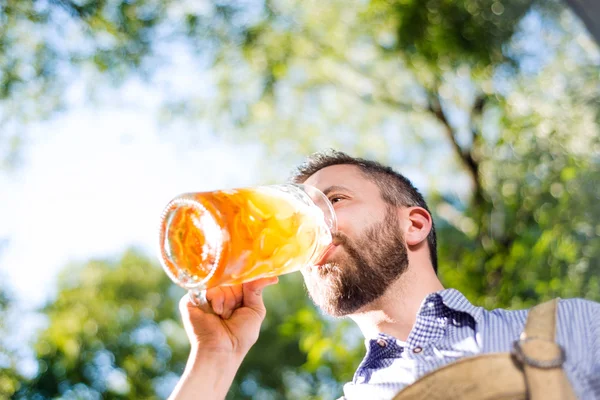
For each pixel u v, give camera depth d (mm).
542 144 4777
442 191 7434
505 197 4980
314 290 2008
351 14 7000
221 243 1668
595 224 4145
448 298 1831
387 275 1964
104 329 11297
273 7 6793
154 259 12758
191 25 6430
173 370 12250
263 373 12852
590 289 4074
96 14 6043
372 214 2010
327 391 7703
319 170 2182
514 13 5285
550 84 5309
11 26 6059
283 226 1790
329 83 7645
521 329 1703
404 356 1835
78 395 10312
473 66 5574
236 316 1998
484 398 1507
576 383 1554
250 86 7328
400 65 6852
